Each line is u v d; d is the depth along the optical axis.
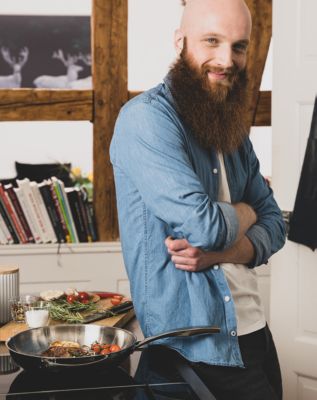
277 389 2.02
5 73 6.06
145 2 5.71
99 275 4.02
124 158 1.91
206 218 1.80
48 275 3.97
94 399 1.41
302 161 3.15
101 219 4.05
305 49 3.11
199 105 1.91
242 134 2.04
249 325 1.92
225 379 1.83
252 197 2.20
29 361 1.55
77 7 6.08
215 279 1.87
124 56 3.98
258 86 4.11
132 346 1.65
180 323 1.86
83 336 1.80
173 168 1.84
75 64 6.12
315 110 3.07
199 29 1.90
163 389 1.47
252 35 4.03
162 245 1.88
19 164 5.29
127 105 1.94
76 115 3.99
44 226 3.96
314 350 3.17
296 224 3.14
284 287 3.25
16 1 6.01
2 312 2.24
